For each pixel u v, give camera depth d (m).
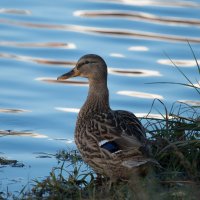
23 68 17.44
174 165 10.59
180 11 21.31
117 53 18.45
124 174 10.17
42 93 16.05
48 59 18.12
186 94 15.89
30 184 11.04
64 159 12.18
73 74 11.77
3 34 19.67
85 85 16.59
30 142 13.27
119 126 10.36
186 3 21.97
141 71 17.34
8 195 10.59
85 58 11.62
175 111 14.64
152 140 11.13
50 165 11.94
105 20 20.75
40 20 20.64
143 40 19.28
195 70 17.28
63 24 20.45
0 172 11.62
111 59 18.05
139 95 15.93
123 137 10.16
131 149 9.96
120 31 19.98
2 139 13.43
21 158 12.40
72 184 10.58
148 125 11.79
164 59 18.09
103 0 22.45
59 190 10.32
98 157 10.40
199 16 20.97
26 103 15.45
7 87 16.30
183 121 11.66
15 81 16.64
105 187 10.17
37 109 15.12
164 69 17.42
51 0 22.27
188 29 20.00
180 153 10.52
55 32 19.88
